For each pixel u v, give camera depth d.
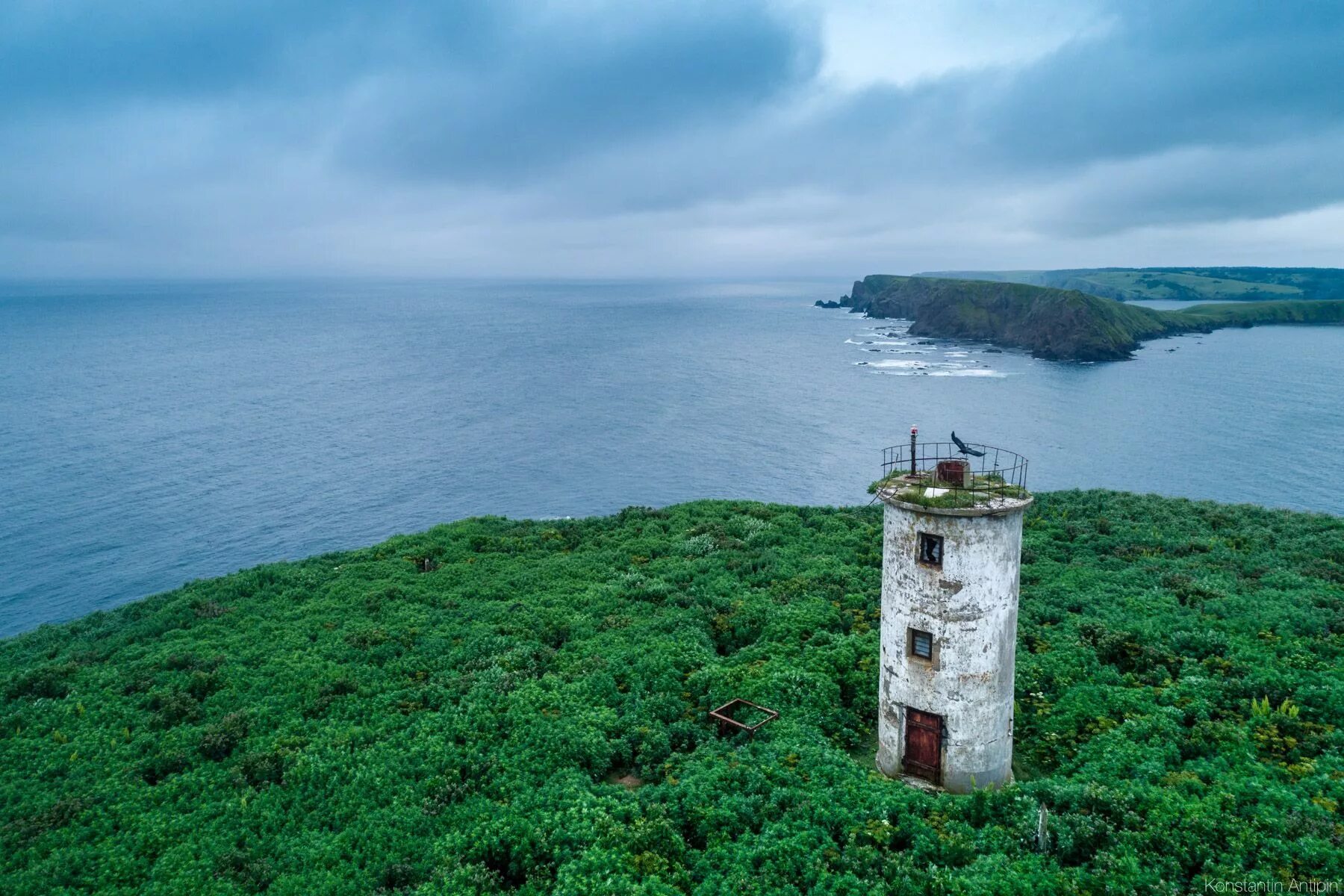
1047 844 19.22
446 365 195.62
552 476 98.31
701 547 46.38
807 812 21.00
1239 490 85.19
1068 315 195.50
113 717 29.64
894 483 23.52
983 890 17.59
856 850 19.11
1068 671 28.61
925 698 22.36
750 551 45.38
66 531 79.06
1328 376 158.62
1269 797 19.97
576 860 19.95
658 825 20.55
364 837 22.23
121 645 37.12
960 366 181.00
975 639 21.62
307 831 22.83
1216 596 34.34
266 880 20.83
